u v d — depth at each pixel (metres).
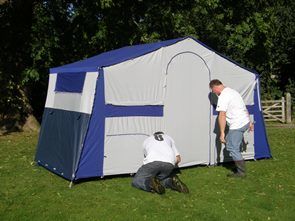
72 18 17.14
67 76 9.18
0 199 7.02
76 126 8.41
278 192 7.45
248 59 22.52
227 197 7.15
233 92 8.62
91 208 6.57
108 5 14.95
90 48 17.33
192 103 9.23
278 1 21.77
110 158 8.37
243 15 20.14
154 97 8.77
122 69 8.42
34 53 16.02
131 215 6.25
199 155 9.38
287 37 22.36
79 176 8.07
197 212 6.38
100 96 8.24
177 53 9.01
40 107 19.14
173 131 9.00
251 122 9.20
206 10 18.36
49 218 6.13
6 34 16.61
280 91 22.34
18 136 14.69
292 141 13.15
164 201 6.91
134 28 16.94
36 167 9.52
